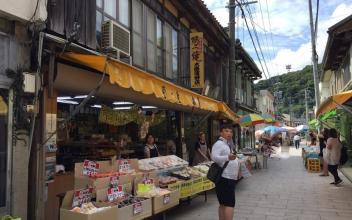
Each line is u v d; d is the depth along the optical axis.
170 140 13.27
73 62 6.43
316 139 25.08
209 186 9.68
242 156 14.83
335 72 24.06
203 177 9.38
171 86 8.68
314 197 10.86
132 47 11.00
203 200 10.24
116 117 9.20
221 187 6.75
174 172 8.85
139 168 7.93
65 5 7.04
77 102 8.93
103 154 9.33
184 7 14.66
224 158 6.72
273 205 9.69
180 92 9.34
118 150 9.73
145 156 10.09
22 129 5.91
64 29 6.97
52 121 6.45
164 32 13.62
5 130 5.72
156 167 8.38
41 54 6.02
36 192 6.09
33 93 5.95
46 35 6.05
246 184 13.61
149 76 7.42
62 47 6.41
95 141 9.74
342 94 9.62
